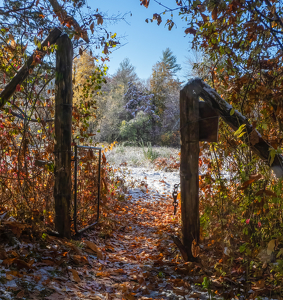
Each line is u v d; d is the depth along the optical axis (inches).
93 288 100.7
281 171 104.1
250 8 103.8
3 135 138.2
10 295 77.9
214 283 106.5
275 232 106.0
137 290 105.5
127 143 921.5
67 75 139.2
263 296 95.6
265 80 113.1
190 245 126.0
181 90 124.3
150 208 277.9
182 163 125.8
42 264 104.3
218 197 134.2
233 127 116.3
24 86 137.0
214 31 111.4
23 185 134.0
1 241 107.6
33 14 132.3
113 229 192.9
